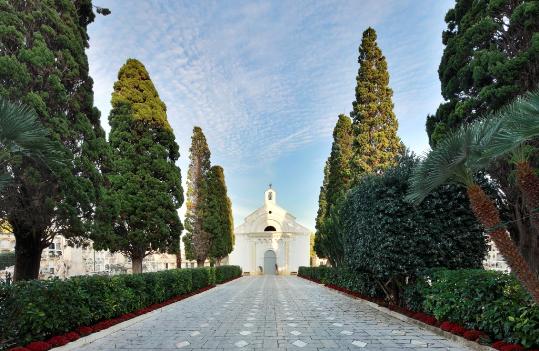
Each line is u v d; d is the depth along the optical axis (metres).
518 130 3.83
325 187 33.34
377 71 18.81
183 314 10.88
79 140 9.62
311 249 55.84
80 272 19.75
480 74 8.54
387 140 18.06
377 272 9.71
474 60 8.77
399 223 8.97
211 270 23.20
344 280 17.50
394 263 9.02
